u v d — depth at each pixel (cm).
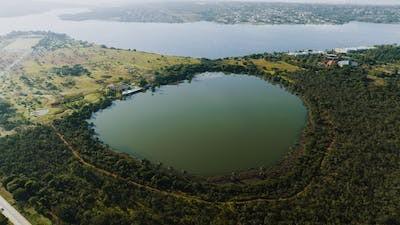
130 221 19862
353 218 19788
